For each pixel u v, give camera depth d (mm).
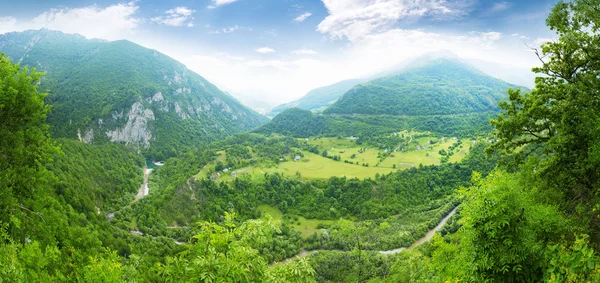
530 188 21000
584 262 7289
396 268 37219
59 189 101500
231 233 8344
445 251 13930
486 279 9625
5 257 9727
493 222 9477
